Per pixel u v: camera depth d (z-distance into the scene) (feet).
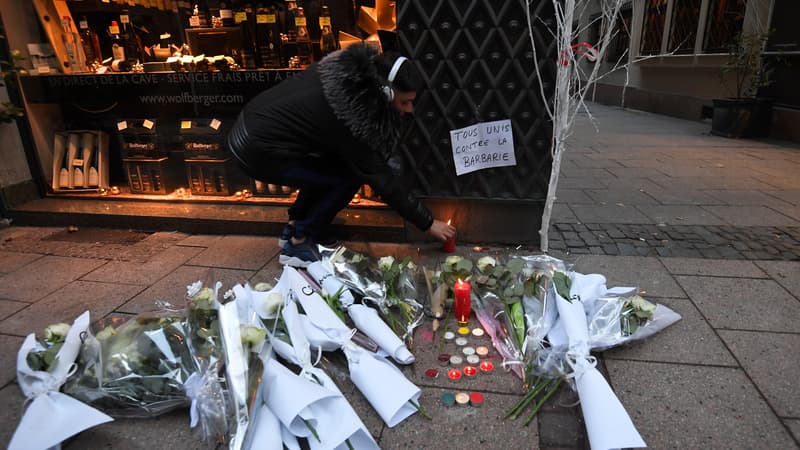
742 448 5.57
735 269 9.79
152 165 13.71
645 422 5.99
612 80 46.93
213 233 12.32
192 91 12.53
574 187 16.20
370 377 6.36
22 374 6.27
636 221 12.67
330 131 8.24
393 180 8.91
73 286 9.67
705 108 31.01
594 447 5.37
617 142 24.75
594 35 23.20
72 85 12.96
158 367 6.26
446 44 9.53
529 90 9.62
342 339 6.86
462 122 10.06
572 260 10.31
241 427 5.58
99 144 14.20
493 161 10.26
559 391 6.61
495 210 10.77
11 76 12.85
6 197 13.08
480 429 6.00
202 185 13.62
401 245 11.16
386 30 10.73
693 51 32.58
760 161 19.56
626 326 7.21
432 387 6.73
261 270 10.21
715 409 6.15
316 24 12.32
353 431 5.49
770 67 24.22
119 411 6.25
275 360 6.62
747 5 25.81
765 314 8.15
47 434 5.42
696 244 11.06
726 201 14.34
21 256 11.16
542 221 10.11
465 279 8.31
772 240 11.23
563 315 6.82
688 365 6.97
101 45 14.32
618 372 6.88
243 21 12.35
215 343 6.23
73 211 12.87
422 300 8.84
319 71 8.33
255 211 12.69
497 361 7.23
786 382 6.57
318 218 9.88
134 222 12.63
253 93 12.25
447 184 10.68
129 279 9.92
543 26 9.15
